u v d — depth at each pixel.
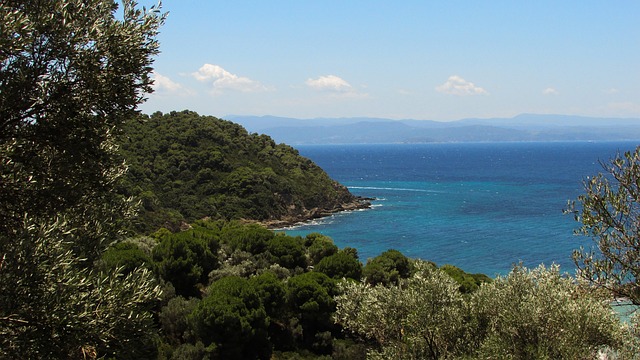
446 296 15.55
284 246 42.06
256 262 39.38
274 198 98.31
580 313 12.66
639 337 12.45
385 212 107.81
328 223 95.94
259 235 42.97
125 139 11.27
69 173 9.55
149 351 10.19
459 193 140.50
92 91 9.34
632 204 10.38
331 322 30.66
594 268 10.94
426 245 73.31
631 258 10.37
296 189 105.56
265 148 118.88
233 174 99.25
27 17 8.02
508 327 13.54
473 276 38.66
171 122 111.12
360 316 17.45
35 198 9.07
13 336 7.50
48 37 8.80
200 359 26.17
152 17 9.86
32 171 8.93
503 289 15.18
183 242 35.09
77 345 8.12
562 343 12.46
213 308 26.83
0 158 8.37
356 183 173.50
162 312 29.00
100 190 10.70
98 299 8.69
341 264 37.03
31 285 7.58
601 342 12.73
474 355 14.01
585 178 11.02
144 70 9.80
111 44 9.18
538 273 15.09
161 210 80.62
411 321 15.24
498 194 136.12
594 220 10.62
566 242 71.19
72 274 8.56
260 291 30.03
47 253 8.03
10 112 8.79
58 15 8.80
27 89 8.70
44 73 8.92
